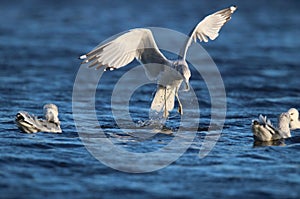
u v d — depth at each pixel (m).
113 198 11.98
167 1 61.81
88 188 12.45
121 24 45.84
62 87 24.52
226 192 12.38
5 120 17.83
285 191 12.48
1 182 12.59
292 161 14.36
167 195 12.18
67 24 45.47
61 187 12.45
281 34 41.84
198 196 12.16
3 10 53.09
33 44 36.22
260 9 55.75
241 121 18.69
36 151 14.61
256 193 12.36
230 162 14.23
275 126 17.47
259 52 34.81
